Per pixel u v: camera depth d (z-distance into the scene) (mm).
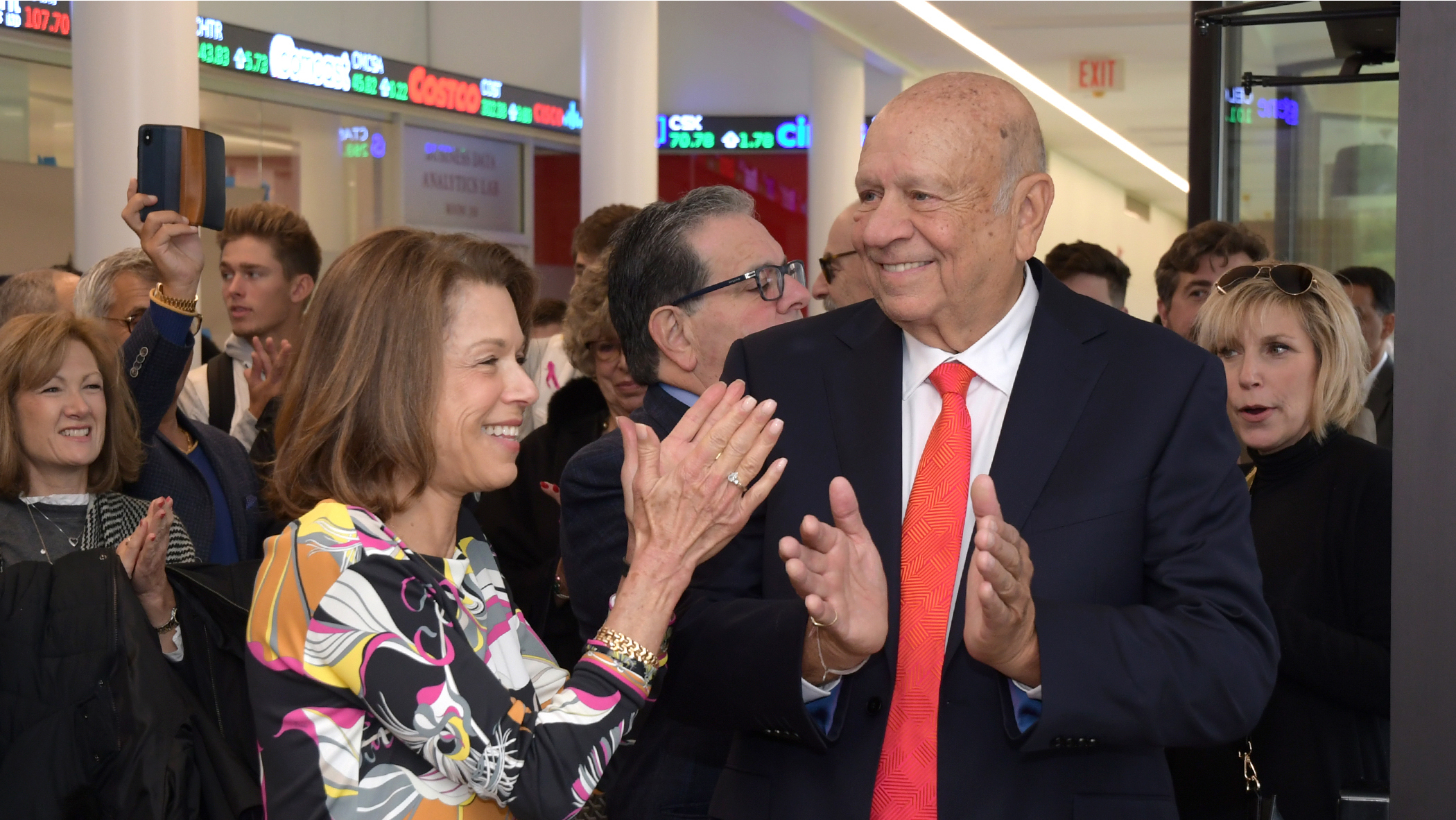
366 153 10273
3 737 1989
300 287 3869
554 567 2725
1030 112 1460
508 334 1477
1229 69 3445
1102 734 1267
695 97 13094
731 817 1487
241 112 9125
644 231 2061
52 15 7562
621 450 1849
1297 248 3445
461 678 1318
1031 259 1603
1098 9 10086
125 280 2973
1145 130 15219
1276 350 2113
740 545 1601
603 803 1957
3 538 2361
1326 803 1908
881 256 1445
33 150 7676
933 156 1397
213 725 2018
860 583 1326
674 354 2043
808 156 13133
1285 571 2045
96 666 1989
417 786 1344
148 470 2654
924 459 1460
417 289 1432
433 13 11328
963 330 1492
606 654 1383
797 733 1377
